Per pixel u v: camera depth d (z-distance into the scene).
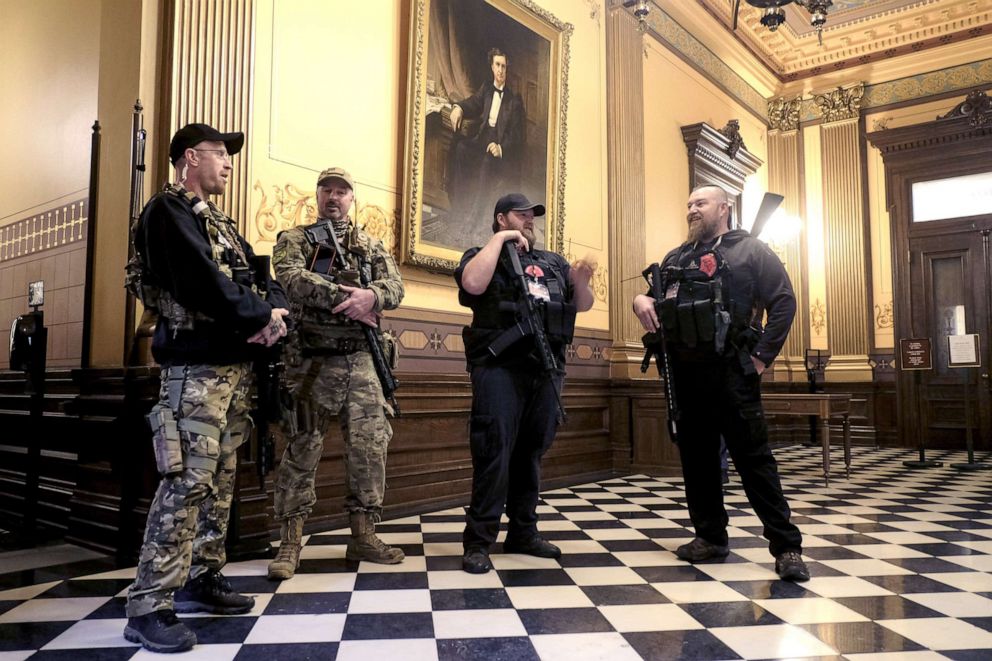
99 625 2.20
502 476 2.93
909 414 9.39
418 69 4.79
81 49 4.53
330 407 2.87
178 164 2.30
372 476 2.97
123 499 3.21
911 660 1.92
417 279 4.94
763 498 2.87
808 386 10.13
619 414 6.49
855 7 9.31
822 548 3.32
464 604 2.42
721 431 2.97
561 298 3.07
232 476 2.38
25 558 3.13
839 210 10.29
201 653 1.96
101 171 3.79
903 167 9.68
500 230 3.18
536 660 1.92
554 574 2.82
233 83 3.78
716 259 3.01
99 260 3.74
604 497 4.98
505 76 5.59
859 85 10.21
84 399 3.57
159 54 3.63
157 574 2.02
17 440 4.39
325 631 2.14
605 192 7.02
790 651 1.99
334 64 4.39
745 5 9.04
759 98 10.67
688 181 8.48
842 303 10.16
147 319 3.36
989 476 6.26
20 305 4.86
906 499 4.89
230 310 2.06
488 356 2.94
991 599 2.50
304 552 3.20
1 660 1.91
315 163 4.24
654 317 3.08
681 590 2.60
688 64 8.73
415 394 4.54
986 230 9.02
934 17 9.38
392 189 4.77
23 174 4.97
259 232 3.89
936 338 9.33
